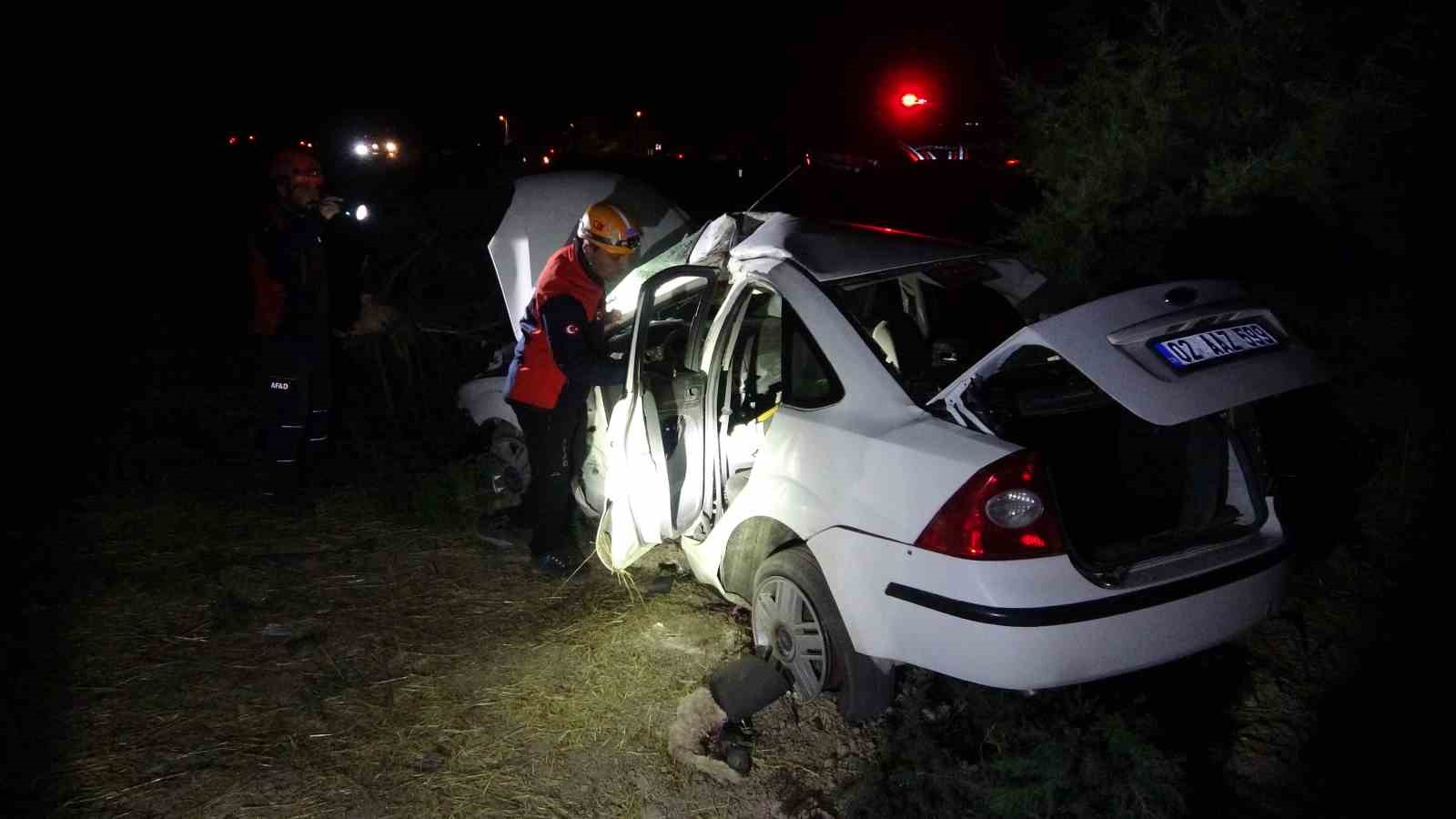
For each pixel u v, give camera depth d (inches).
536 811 129.0
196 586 183.0
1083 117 216.2
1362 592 160.9
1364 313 172.6
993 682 119.7
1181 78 205.5
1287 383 120.5
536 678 156.9
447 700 151.8
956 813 123.7
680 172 494.6
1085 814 119.0
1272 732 137.2
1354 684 143.5
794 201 465.7
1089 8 225.1
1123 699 139.0
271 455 221.6
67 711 147.9
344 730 144.7
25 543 200.7
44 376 299.9
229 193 481.7
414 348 283.0
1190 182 199.6
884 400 137.1
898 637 127.1
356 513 216.4
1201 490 138.9
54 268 407.5
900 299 183.9
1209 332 123.6
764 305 179.6
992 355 127.2
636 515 165.5
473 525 210.5
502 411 216.4
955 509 120.7
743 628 168.7
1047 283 171.5
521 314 227.0
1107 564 123.4
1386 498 166.6
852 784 131.8
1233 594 126.8
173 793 131.5
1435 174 170.2
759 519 154.6
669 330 193.9
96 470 235.3
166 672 157.9
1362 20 195.0
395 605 179.5
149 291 390.6
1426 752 130.3
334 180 321.4
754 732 142.7
